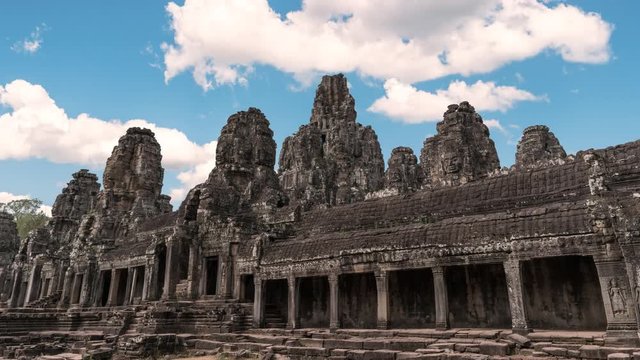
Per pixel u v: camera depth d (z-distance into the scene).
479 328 23.62
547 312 21.95
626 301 17.02
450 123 44.12
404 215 29.95
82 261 49.12
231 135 51.50
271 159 52.84
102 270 47.91
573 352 16.09
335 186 91.62
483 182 28.22
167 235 40.91
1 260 76.44
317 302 30.98
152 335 26.77
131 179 64.69
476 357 15.86
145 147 67.19
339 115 111.38
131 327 31.89
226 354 23.89
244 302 33.38
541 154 51.28
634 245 16.86
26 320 35.28
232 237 35.88
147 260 40.97
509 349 17.69
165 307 31.38
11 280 65.38
